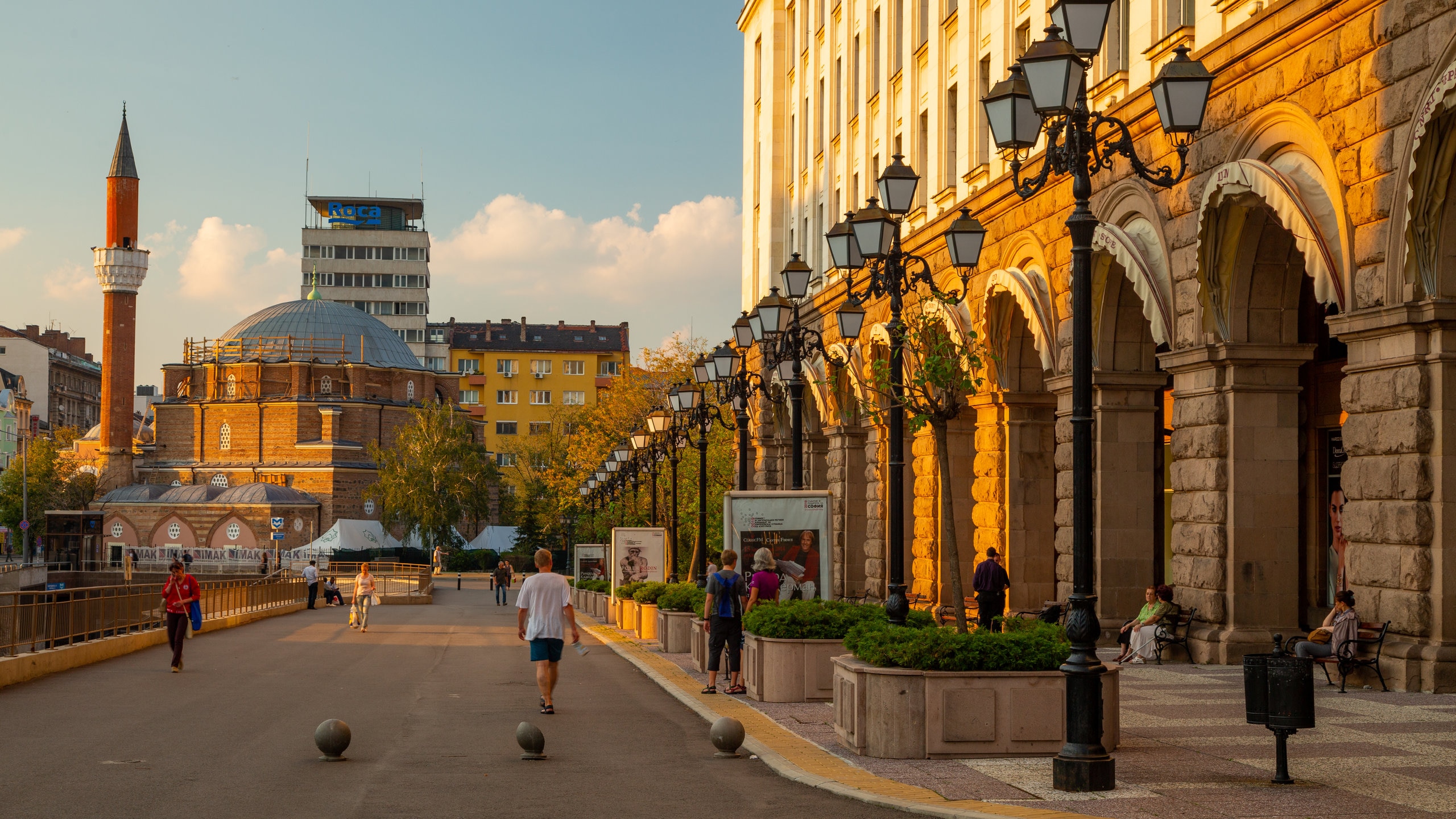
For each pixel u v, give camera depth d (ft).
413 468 339.77
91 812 30.58
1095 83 74.33
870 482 118.42
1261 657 32.40
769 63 170.60
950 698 37.22
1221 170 56.29
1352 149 49.90
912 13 114.21
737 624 57.52
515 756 39.55
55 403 611.88
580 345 540.52
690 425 108.47
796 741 41.32
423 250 562.25
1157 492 74.23
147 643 94.63
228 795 32.81
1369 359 49.67
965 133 98.73
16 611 67.31
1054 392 75.92
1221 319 60.03
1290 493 59.62
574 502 253.85
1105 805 29.43
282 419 363.97
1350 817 27.76
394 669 74.28
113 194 366.84
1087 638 31.86
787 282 66.95
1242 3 58.80
